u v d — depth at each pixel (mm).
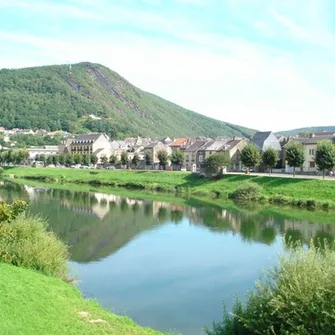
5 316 20375
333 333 16703
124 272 37812
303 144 122000
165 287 33906
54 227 58750
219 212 73625
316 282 17953
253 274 37562
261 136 141000
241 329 20547
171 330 26062
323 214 70875
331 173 107125
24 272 29062
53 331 20281
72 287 29672
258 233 55469
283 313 18094
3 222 32406
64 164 193375
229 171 125438
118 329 22812
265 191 91750
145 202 87000
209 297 31875
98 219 65938
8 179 143375
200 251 45938
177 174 121938
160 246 48250
